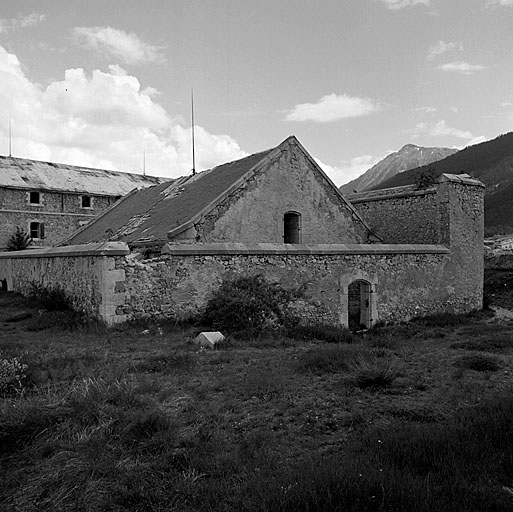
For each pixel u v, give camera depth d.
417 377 7.12
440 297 16.72
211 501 3.51
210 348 9.21
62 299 13.41
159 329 10.71
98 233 19.58
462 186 17.41
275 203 15.79
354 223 17.70
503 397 5.86
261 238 15.40
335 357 7.99
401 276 15.73
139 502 3.55
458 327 14.80
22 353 7.71
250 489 3.60
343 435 4.83
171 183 20.53
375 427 4.95
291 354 8.71
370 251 14.90
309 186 16.67
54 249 14.77
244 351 8.96
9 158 35.44
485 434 4.56
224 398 5.88
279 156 15.98
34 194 33.56
